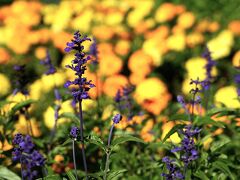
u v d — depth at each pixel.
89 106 8.93
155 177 6.89
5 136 6.74
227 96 9.93
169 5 13.75
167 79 12.72
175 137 7.52
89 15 14.12
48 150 7.06
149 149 7.41
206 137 6.11
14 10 14.46
